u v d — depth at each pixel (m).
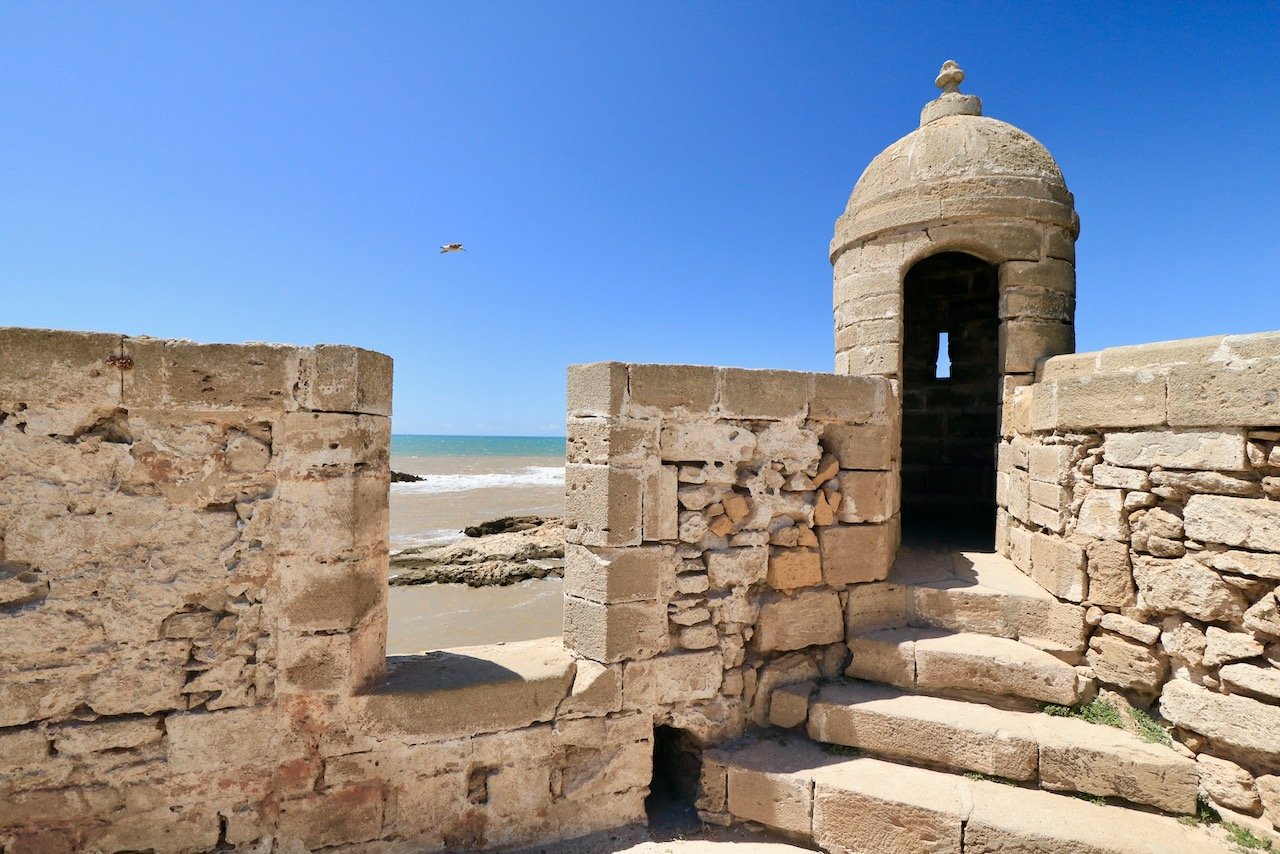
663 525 4.44
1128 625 4.20
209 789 3.52
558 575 14.62
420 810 3.88
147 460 3.39
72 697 3.32
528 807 4.11
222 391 3.45
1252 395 3.58
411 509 26.50
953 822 3.69
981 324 8.16
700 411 4.55
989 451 8.04
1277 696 3.50
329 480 3.64
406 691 3.83
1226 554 3.69
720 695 4.63
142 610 3.40
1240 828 3.58
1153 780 3.71
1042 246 5.68
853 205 6.40
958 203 5.66
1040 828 3.55
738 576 4.67
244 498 3.54
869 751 4.37
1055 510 4.71
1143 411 4.11
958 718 4.24
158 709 3.45
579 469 4.44
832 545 5.00
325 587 3.65
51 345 3.22
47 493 3.26
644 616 4.37
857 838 3.92
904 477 8.61
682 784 4.70
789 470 4.87
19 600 3.25
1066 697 4.31
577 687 4.21
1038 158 5.85
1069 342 5.75
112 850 3.39
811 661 4.97
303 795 3.66
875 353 6.07
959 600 5.00
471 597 12.90
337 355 3.65
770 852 4.07
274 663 3.60
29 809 3.29
